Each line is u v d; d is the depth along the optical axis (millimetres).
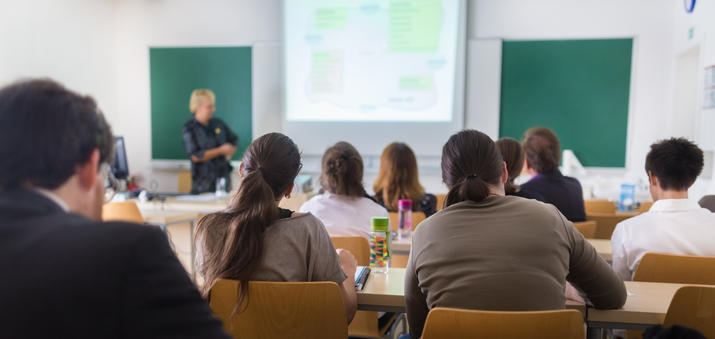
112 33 5207
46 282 473
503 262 1070
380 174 2467
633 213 2867
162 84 5223
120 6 5238
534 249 1079
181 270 542
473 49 4680
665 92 4402
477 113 4730
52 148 532
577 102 4578
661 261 1476
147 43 5227
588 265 1162
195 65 5148
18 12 4016
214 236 1219
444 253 1119
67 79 4570
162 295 498
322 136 4980
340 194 1985
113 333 473
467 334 981
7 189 531
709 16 3590
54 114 541
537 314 959
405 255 2260
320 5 4848
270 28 4988
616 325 1237
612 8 4445
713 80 3486
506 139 1950
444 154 1253
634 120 4488
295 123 5012
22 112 533
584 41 4516
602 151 4582
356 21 4801
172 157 5262
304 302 1146
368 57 4816
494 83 4672
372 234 1613
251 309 1161
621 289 1201
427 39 4707
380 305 1371
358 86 4867
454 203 1208
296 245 1210
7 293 471
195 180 4316
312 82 4938
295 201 3619
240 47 5051
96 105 600
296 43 4930
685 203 1608
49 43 4344
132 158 5359
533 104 4652
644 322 1223
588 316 1247
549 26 4562
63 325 466
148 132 5297
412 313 1254
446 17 4652
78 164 562
